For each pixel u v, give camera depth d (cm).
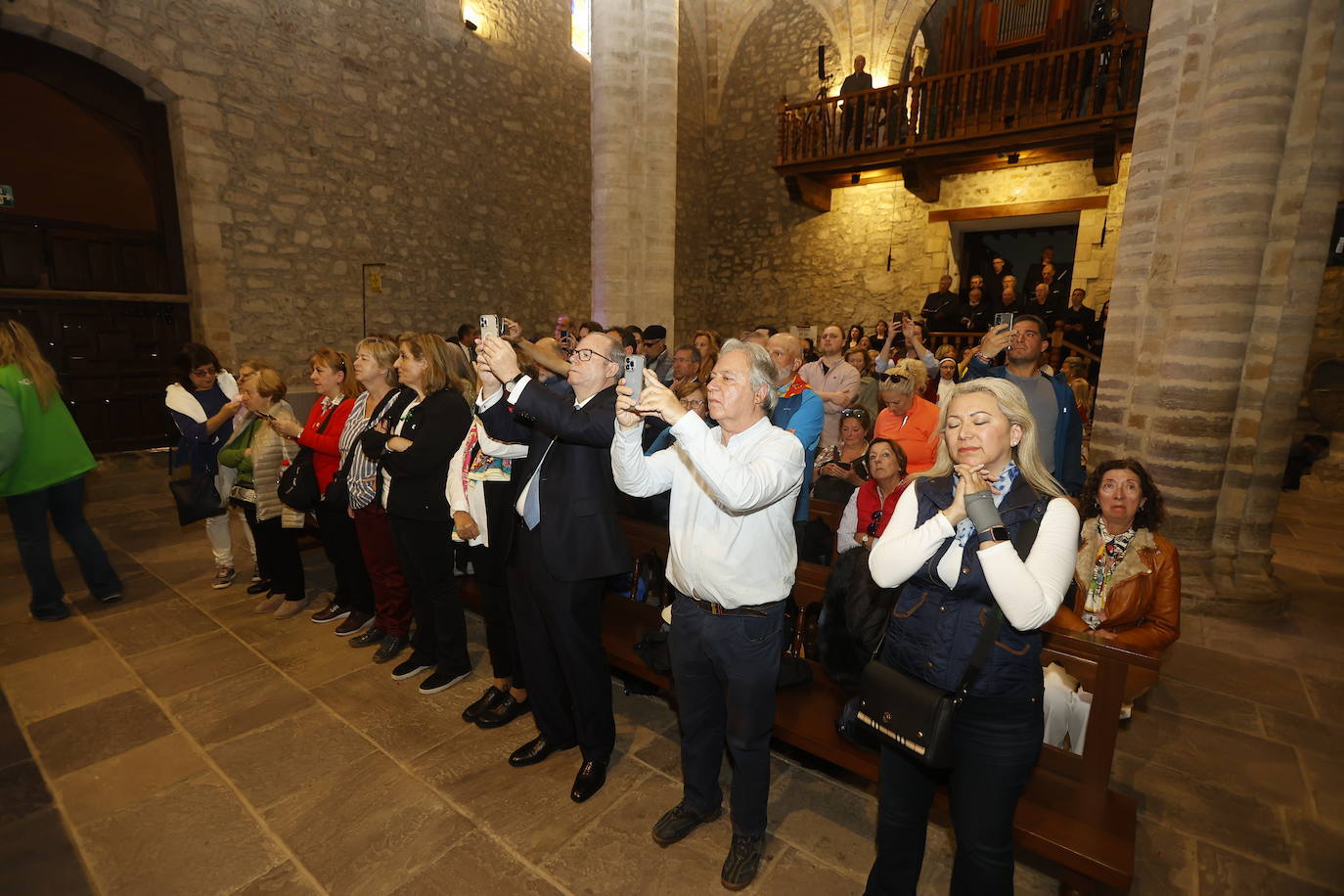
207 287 762
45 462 353
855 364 576
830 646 211
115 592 396
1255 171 361
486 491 249
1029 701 140
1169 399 400
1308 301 378
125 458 747
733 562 175
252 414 376
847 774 248
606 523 214
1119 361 426
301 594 384
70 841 210
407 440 271
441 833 215
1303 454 769
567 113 1164
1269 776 250
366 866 202
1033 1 1023
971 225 1141
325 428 333
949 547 145
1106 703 188
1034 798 190
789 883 198
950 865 207
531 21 1084
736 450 181
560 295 1186
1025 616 130
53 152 686
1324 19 352
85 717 278
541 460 215
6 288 672
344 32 852
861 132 1055
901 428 355
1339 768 255
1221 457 395
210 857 205
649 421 291
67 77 680
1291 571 482
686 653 190
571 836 215
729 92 1337
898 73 1145
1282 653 351
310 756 254
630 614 312
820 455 419
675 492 188
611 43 733
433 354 278
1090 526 275
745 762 189
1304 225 371
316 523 465
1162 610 263
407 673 311
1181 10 382
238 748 258
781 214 1306
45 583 363
